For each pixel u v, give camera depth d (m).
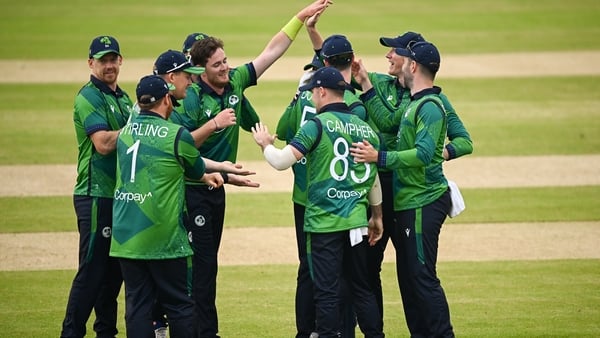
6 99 62.94
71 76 69.38
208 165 26.61
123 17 94.56
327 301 25.98
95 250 26.75
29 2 103.81
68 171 48.72
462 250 38.00
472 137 55.09
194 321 25.64
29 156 51.19
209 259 28.62
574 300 32.38
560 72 70.75
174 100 26.44
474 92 65.38
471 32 86.50
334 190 25.92
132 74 68.50
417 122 26.22
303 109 28.77
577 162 50.25
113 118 26.83
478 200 44.41
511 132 56.03
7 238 39.06
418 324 27.69
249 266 36.41
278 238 39.75
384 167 25.73
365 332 26.94
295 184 28.73
